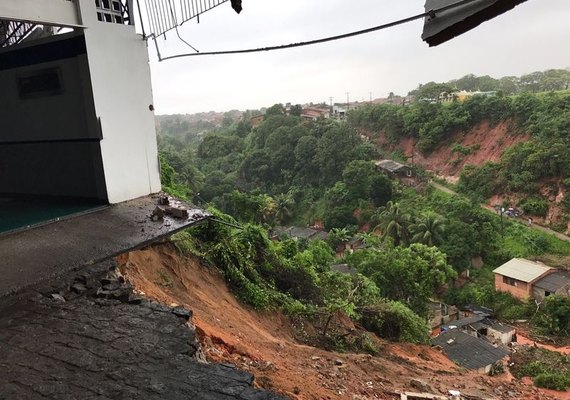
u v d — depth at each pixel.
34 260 4.31
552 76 83.88
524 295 29.27
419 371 9.85
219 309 9.10
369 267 21.84
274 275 13.13
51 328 3.47
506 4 1.88
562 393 14.94
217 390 2.78
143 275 8.05
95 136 5.57
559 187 36.59
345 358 9.04
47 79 5.81
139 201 6.00
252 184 58.06
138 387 2.80
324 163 51.25
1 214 5.64
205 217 5.60
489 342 21.83
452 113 50.12
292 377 6.25
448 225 34.47
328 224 44.81
